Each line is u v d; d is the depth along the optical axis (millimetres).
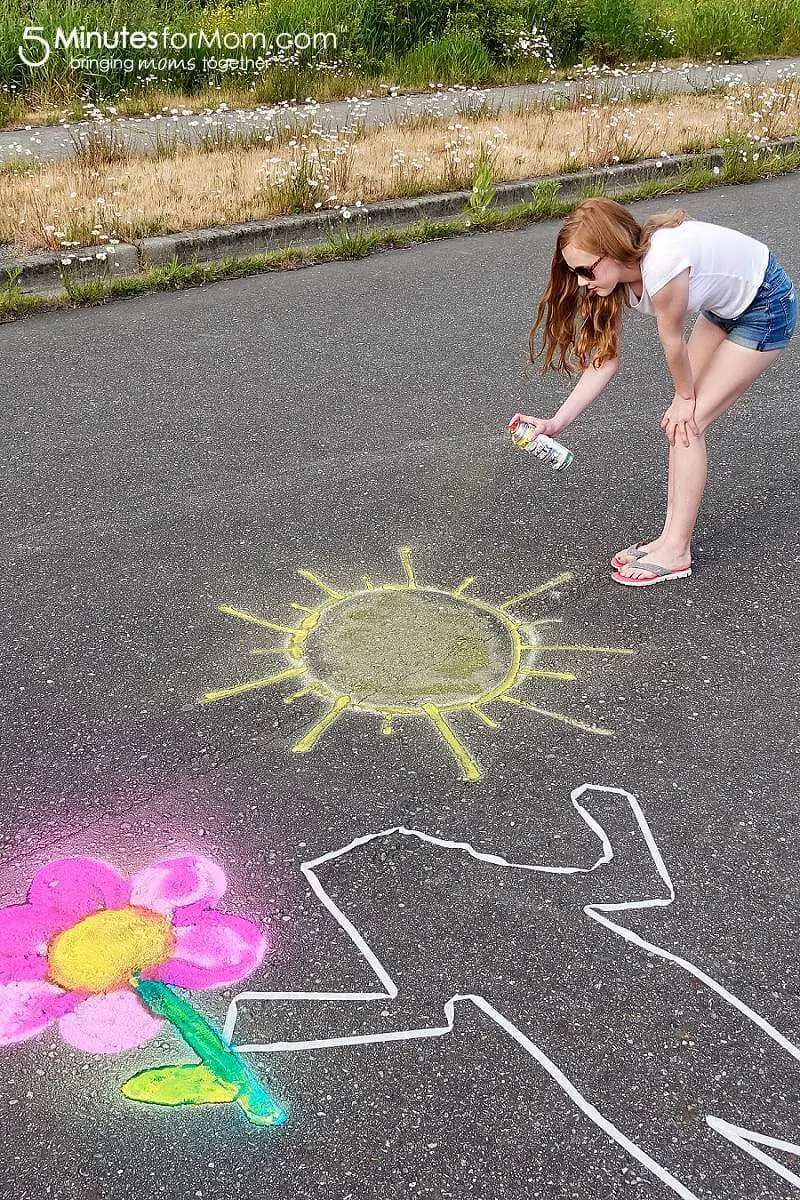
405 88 10938
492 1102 2041
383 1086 2072
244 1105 2039
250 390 5238
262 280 6773
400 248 7375
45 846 2621
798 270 6852
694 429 3387
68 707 3102
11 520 4098
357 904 2467
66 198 7395
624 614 3537
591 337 3441
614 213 3211
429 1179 1916
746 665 3295
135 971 2301
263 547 3908
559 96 10766
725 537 4000
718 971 2305
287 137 8867
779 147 9641
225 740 2969
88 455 4602
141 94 10211
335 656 3311
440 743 2951
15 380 5340
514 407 5066
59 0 11211
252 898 2482
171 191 7633
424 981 2283
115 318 6152
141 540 3957
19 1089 2070
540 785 2811
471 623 3479
